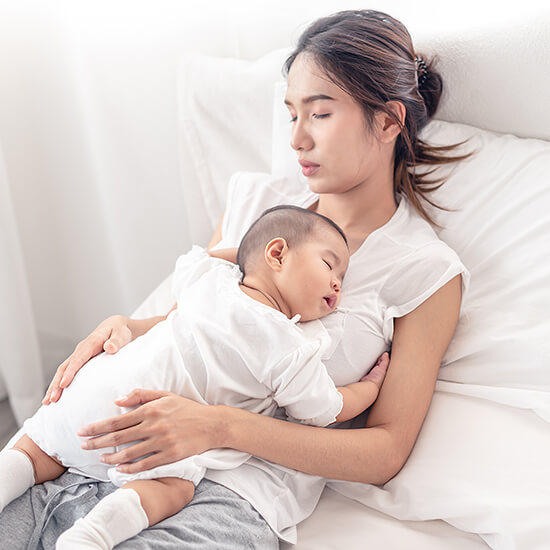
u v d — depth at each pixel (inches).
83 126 66.8
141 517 31.3
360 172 42.4
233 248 46.2
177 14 60.9
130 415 33.9
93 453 34.8
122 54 62.8
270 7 58.7
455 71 47.2
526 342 39.6
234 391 36.5
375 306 41.1
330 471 36.6
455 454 37.4
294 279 38.3
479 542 35.3
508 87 45.8
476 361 41.3
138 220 70.0
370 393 39.1
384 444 37.6
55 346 77.9
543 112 45.4
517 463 36.0
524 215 42.9
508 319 40.9
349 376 40.3
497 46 45.4
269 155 56.2
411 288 41.7
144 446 33.4
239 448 35.2
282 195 49.1
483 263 43.2
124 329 41.5
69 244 72.7
